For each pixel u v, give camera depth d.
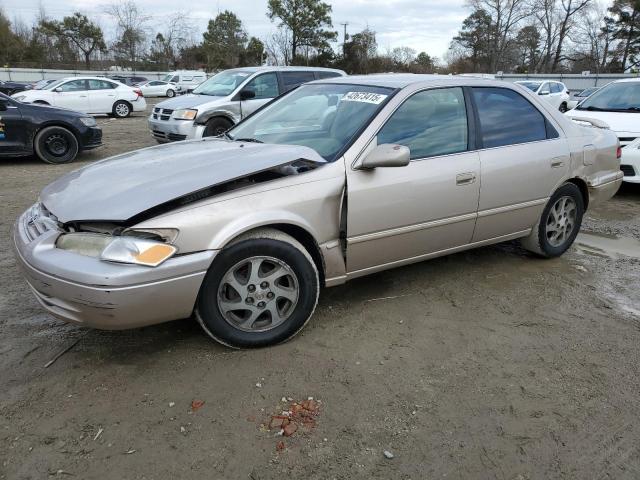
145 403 2.62
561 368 3.02
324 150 3.40
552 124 4.42
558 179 4.39
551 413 2.63
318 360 3.02
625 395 2.79
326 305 3.72
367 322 3.48
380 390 2.77
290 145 3.51
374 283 4.12
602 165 4.82
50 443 2.35
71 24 54.72
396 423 2.53
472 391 2.78
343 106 3.74
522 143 4.15
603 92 8.80
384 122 3.46
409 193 3.46
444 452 2.35
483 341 3.29
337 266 3.33
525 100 4.32
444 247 3.87
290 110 4.12
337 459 2.29
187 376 2.84
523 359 3.10
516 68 57.34
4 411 2.54
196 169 3.00
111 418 2.51
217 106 9.69
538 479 2.22
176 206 2.73
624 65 55.28
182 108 9.69
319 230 3.16
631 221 6.25
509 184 4.03
